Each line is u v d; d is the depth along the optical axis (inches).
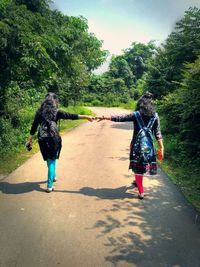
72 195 227.9
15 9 351.6
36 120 234.4
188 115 326.3
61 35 486.9
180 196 234.2
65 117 233.1
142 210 205.9
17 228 176.2
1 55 332.8
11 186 243.8
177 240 168.1
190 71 328.2
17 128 445.1
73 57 543.8
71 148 400.8
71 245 160.1
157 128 226.5
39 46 334.0
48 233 171.5
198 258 151.8
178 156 356.5
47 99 233.8
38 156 344.2
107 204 213.9
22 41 323.0
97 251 155.3
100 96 2230.6
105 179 268.5
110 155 362.6
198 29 552.4
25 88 543.8
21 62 345.1
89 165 312.7
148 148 220.1
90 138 495.2
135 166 222.4
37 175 273.9
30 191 233.3
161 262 147.6
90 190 239.8
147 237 170.6
